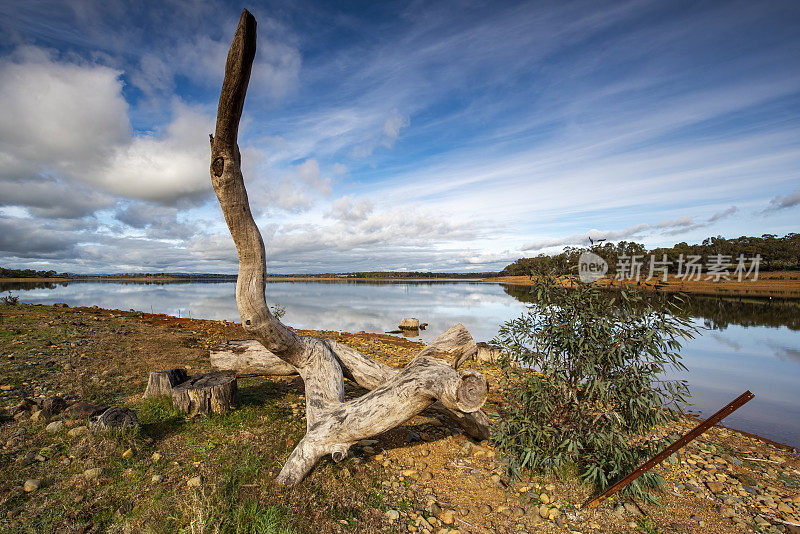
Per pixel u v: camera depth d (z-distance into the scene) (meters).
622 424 4.01
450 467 4.63
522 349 4.38
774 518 3.86
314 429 4.43
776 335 16.70
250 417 5.54
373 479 4.26
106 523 3.27
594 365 4.16
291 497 3.71
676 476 4.69
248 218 4.25
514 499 4.02
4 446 4.36
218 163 3.84
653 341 3.91
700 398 8.41
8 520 3.21
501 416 4.59
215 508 3.31
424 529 3.50
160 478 3.86
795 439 6.35
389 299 44.84
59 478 3.84
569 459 4.20
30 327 10.68
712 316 22.70
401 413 4.36
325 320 24.75
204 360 8.95
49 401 5.30
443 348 5.68
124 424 4.75
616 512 3.81
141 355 8.84
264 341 4.97
